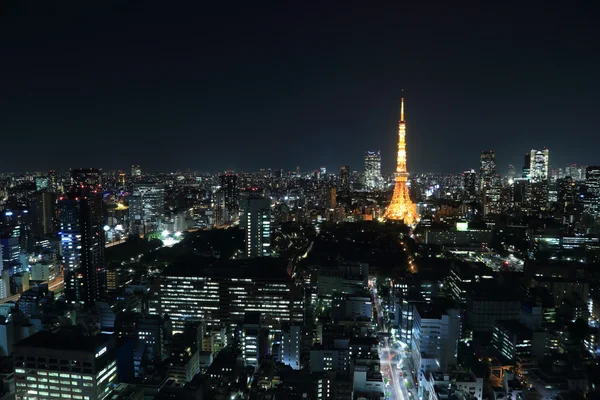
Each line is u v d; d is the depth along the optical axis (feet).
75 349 626.64
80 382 626.23
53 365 629.10
